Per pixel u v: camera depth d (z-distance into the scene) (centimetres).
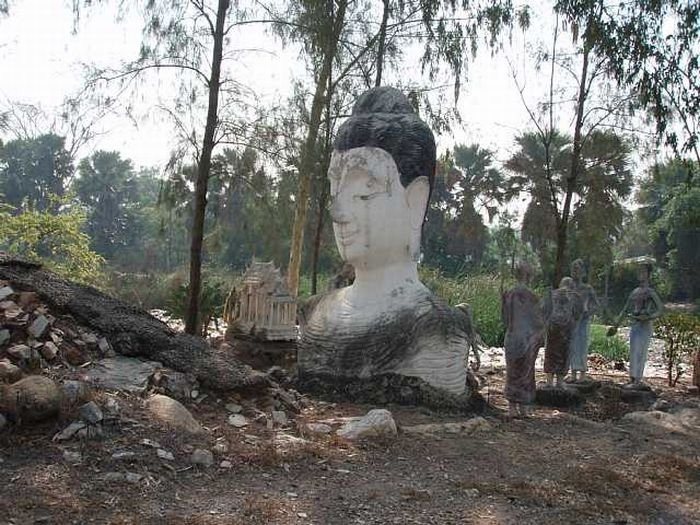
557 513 493
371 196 835
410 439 659
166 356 691
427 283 2120
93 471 470
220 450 545
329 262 2559
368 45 1355
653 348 1856
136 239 5112
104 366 643
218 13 1080
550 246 2194
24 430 504
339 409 767
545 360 1005
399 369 807
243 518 431
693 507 537
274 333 1026
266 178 1179
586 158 1372
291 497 477
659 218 4306
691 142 1224
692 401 1045
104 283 2039
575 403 952
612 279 3628
